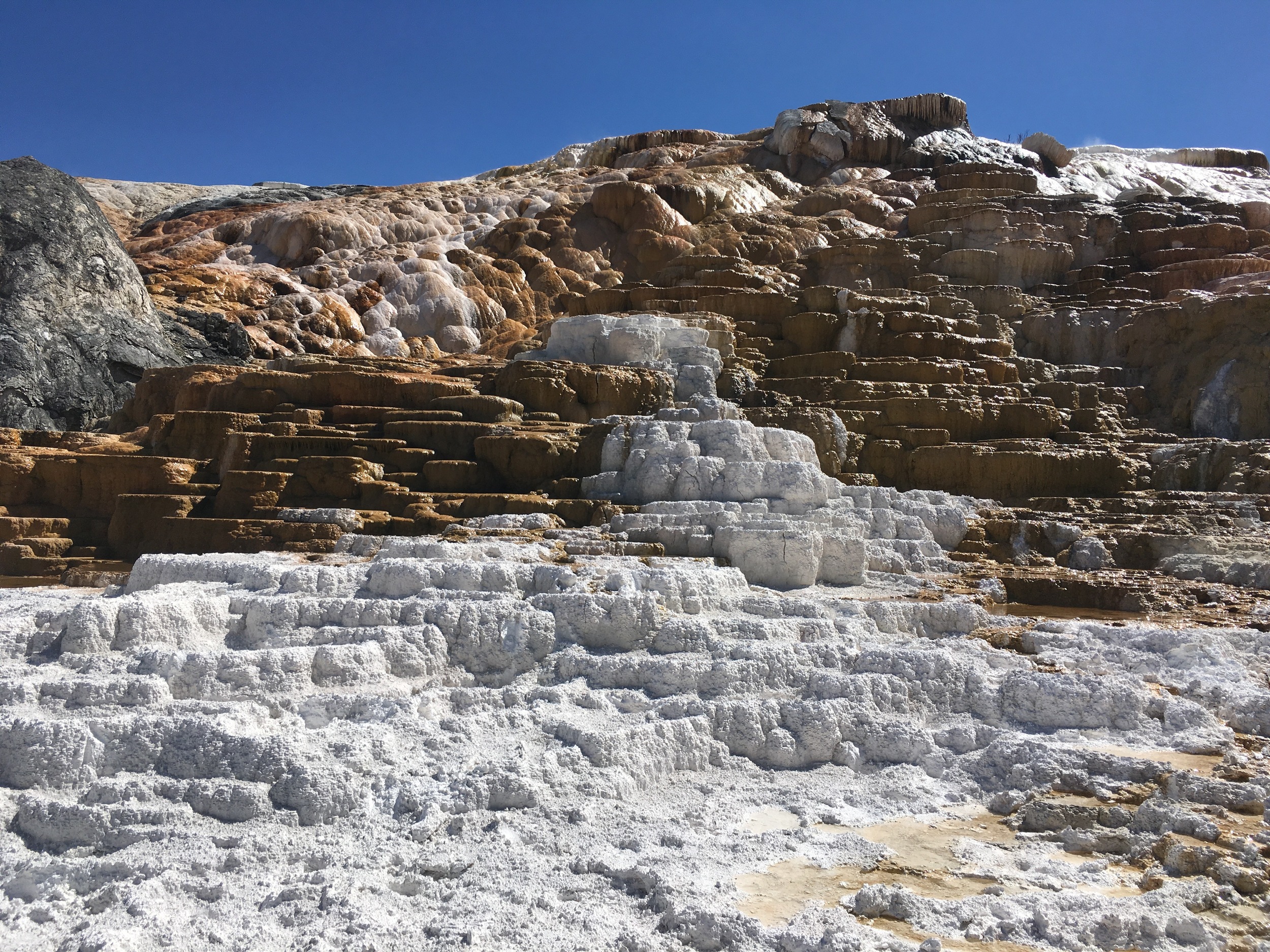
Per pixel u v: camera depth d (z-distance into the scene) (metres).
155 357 22.41
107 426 18.98
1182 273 22.77
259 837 4.09
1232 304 18.23
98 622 5.70
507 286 29.05
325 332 26.28
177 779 4.47
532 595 6.77
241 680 5.36
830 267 24.03
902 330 18.59
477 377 15.87
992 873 4.06
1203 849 4.04
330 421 13.72
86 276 22.50
